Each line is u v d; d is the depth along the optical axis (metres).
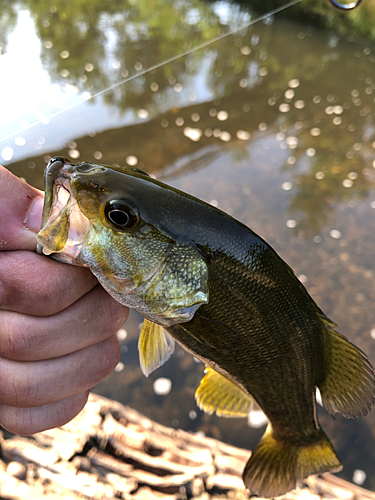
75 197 0.16
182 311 0.17
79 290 0.16
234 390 0.25
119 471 0.34
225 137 1.12
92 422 0.37
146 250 0.16
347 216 0.87
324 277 0.75
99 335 0.17
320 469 0.26
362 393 0.21
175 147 1.06
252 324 0.18
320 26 1.61
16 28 0.68
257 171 1.00
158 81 1.34
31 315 0.15
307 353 0.20
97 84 1.21
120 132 1.07
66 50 1.40
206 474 0.34
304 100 1.30
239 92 1.34
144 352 0.19
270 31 1.68
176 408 0.56
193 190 0.94
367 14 1.48
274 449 0.27
